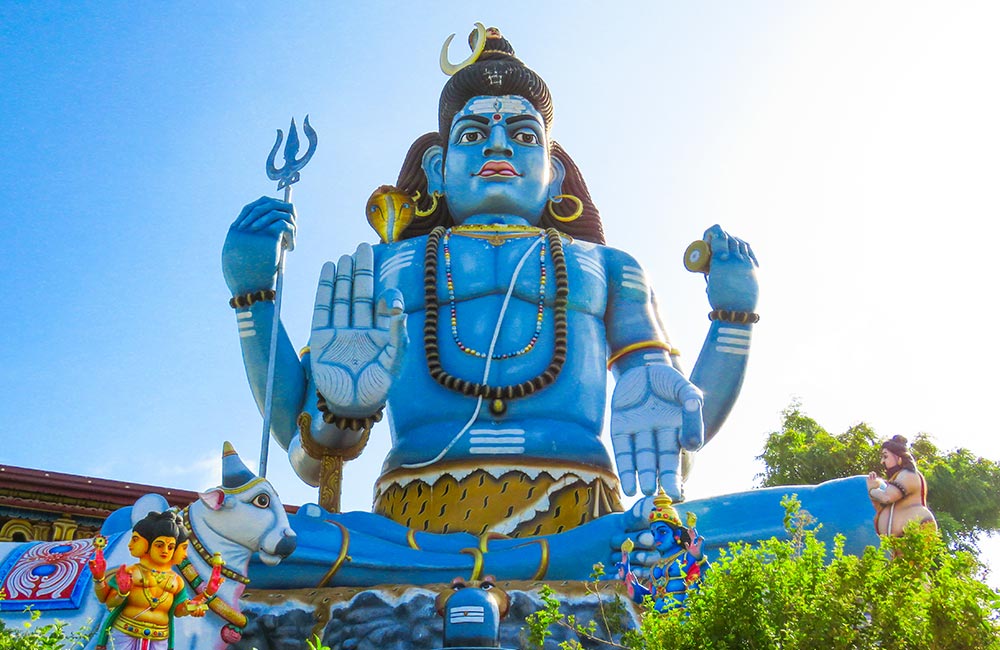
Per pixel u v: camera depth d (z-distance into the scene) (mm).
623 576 9305
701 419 10938
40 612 7895
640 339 12477
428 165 14000
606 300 12773
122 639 7289
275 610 9359
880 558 6770
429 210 13602
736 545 7301
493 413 11477
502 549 10180
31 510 11609
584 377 11977
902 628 6512
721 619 6570
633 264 13008
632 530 9938
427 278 12164
